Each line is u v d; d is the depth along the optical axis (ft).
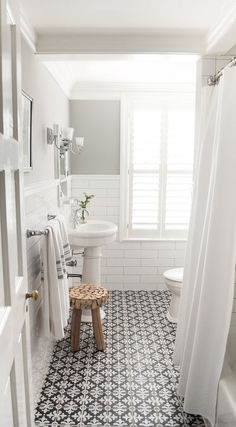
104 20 6.67
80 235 10.11
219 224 5.84
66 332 10.00
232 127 5.69
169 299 12.60
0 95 3.18
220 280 5.89
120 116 12.73
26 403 4.66
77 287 9.72
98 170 13.10
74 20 6.65
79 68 10.55
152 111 12.59
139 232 13.20
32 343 6.91
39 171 7.76
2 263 3.34
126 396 7.34
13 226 3.78
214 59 7.61
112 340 9.64
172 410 6.95
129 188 13.09
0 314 3.16
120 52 7.49
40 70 7.84
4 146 3.19
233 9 5.69
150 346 9.36
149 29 7.12
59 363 8.52
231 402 5.31
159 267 13.17
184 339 7.18
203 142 6.70
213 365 6.04
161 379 7.93
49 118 8.93
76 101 12.73
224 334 5.87
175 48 7.52
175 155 12.87
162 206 13.15
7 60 3.50
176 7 6.09
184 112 12.63
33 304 7.04
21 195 4.27
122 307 11.87
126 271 13.23
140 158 12.88
